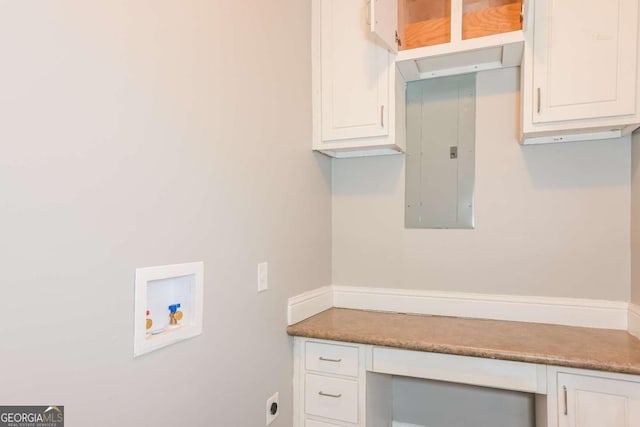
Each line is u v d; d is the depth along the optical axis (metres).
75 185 0.90
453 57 1.92
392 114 1.98
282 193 1.86
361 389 1.79
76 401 0.90
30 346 0.81
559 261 1.93
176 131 1.21
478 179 2.09
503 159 2.04
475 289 2.09
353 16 2.07
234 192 1.50
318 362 1.88
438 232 2.17
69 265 0.89
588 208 1.88
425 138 2.21
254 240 1.63
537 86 1.73
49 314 0.85
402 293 2.22
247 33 1.59
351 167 2.37
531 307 1.96
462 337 1.71
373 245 2.31
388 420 2.19
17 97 0.79
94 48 0.95
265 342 1.70
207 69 1.36
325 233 2.32
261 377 1.67
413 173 2.23
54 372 0.86
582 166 1.90
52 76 0.85
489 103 2.07
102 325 0.97
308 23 2.12
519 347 1.56
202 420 1.31
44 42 0.84
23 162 0.80
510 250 2.02
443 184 2.16
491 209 2.06
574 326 1.88
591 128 1.68
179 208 1.22
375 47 2.02
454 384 2.17
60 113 0.87
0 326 0.76
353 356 1.81
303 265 2.06
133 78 1.06
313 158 2.17
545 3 1.71
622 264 1.82
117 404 1.01
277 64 1.81
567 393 1.47
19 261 0.79
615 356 1.45
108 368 0.98
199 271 1.30
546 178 1.96
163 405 1.16
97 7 0.96
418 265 2.21
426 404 2.22
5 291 0.77
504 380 1.56
